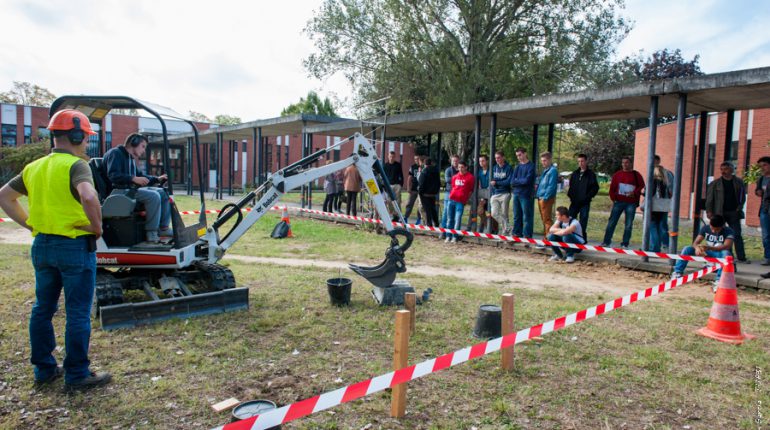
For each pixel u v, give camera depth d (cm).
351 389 251
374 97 2367
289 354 440
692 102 873
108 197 529
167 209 611
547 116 1094
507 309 390
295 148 3522
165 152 551
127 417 331
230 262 858
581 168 974
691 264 815
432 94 2242
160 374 396
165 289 564
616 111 990
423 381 387
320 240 1134
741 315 585
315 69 2339
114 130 2814
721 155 1555
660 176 925
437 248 1054
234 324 514
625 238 965
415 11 2186
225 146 3288
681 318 560
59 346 450
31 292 623
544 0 2122
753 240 1220
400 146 3438
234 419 258
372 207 1298
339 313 558
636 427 327
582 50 2103
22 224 383
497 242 1068
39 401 351
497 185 1070
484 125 1318
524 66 2205
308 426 319
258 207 614
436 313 564
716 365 432
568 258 906
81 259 359
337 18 2245
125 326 495
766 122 1370
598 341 482
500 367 412
